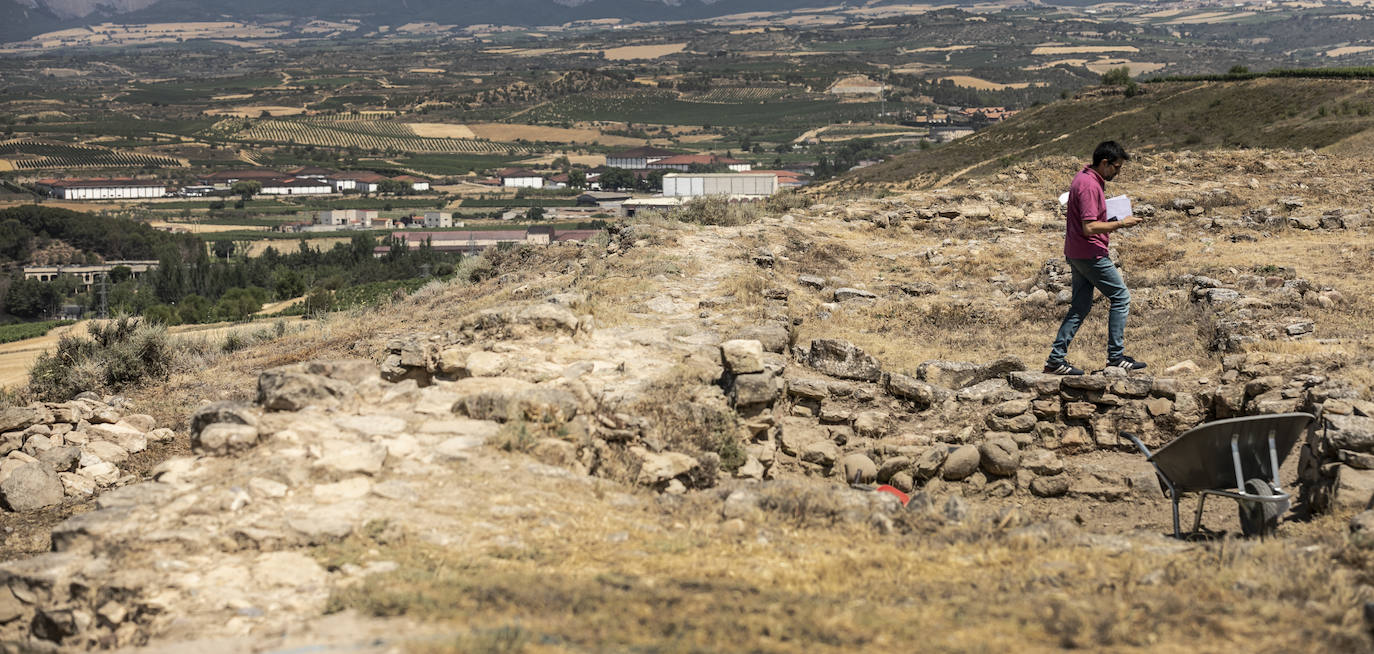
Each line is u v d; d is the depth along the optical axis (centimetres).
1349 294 1686
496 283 2430
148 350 1911
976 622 584
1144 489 1064
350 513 758
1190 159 3294
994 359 1437
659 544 748
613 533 766
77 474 1311
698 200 2728
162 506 765
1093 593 643
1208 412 1202
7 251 19388
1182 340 1496
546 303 1417
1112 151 1197
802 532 802
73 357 1934
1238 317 1526
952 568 714
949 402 1225
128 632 636
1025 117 13325
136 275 18350
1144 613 593
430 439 912
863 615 590
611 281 1852
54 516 1189
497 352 1242
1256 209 2542
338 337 2091
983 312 1750
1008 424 1180
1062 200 1276
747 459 1102
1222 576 668
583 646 537
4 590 678
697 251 2164
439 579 653
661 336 1420
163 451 1438
